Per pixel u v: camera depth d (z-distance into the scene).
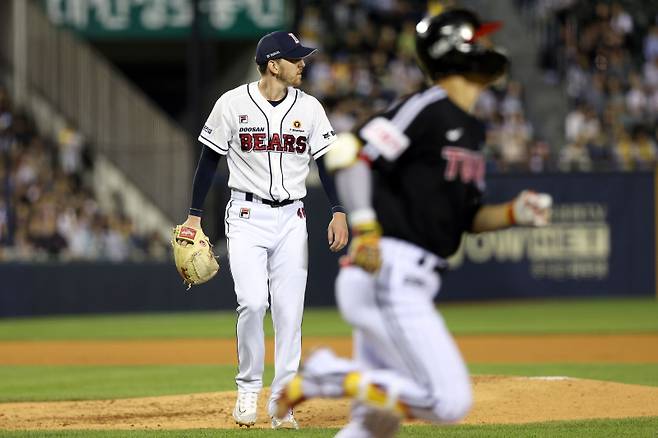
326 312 67.62
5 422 25.52
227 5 76.94
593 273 74.75
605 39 91.75
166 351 47.78
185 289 68.00
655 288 75.62
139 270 67.19
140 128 71.06
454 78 15.82
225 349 48.34
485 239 73.12
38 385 34.97
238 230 23.39
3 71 75.00
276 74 23.11
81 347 49.91
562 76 89.62
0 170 68.62
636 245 75.19
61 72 73.62
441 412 15.00
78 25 78.06
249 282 23.12
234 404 27.83
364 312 15.29
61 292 65.56
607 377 35.12
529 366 39.53
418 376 15.08
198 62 65.81
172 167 69.50
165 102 92.56
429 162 15.38
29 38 74.56
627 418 24.55
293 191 23.52
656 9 94.31
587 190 74.44
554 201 73.81
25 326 60.72
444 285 72.06
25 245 66.81
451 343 15.30
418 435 22.20
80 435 22.42
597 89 88.06
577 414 25.73
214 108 23.36
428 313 15.27
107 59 88.00
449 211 15.48
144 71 91.44
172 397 29.52
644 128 85.25
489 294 73.06
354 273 15.32
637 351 45.84
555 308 69.19
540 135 86.06
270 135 23.14
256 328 23.30
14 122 72.69
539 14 92.19
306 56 23.22
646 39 92.69
